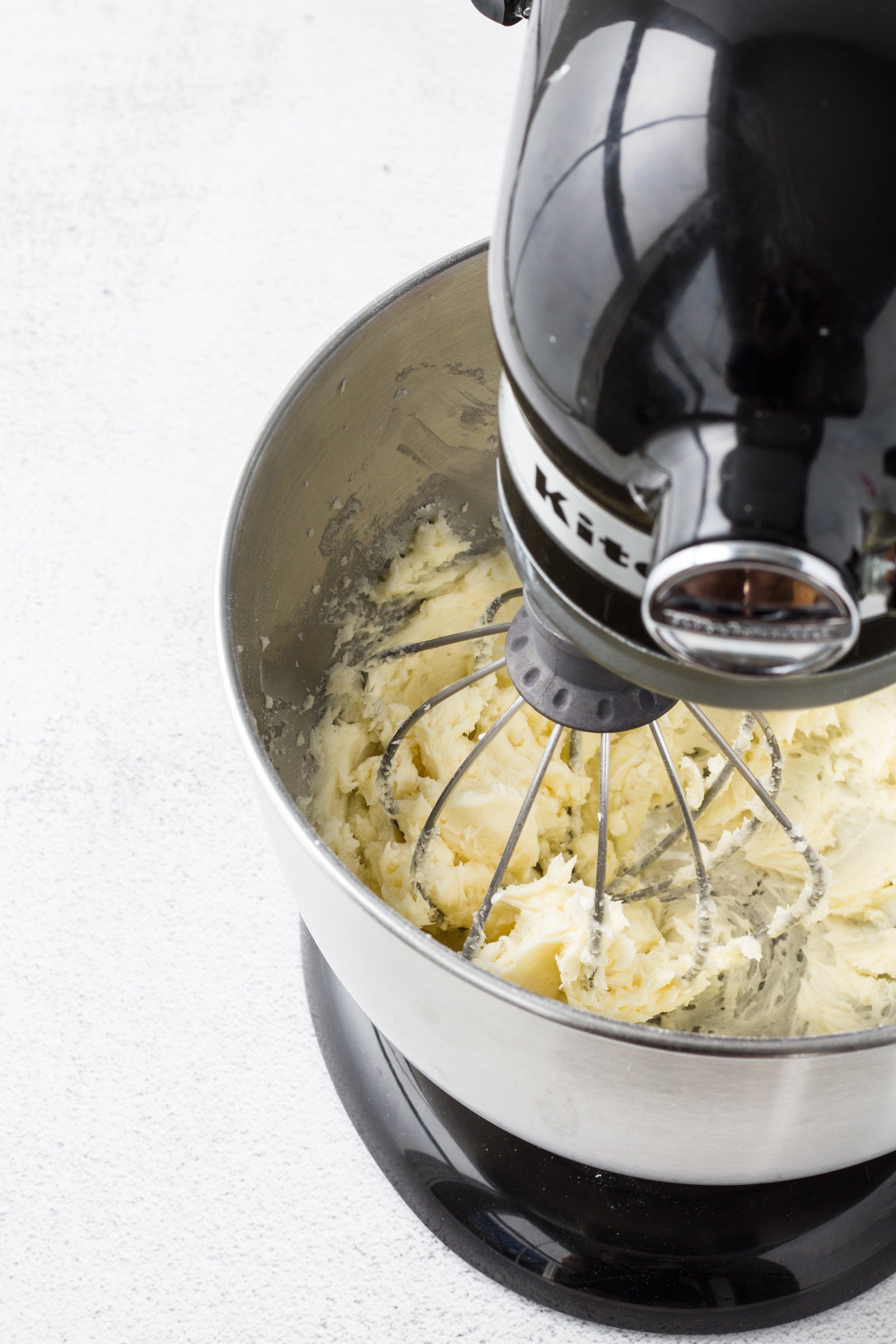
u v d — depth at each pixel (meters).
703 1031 0.94
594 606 0.50
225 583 0.70
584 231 0.43
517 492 0.52
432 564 1.05
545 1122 0.69
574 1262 0.87
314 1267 0.93
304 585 0.91
